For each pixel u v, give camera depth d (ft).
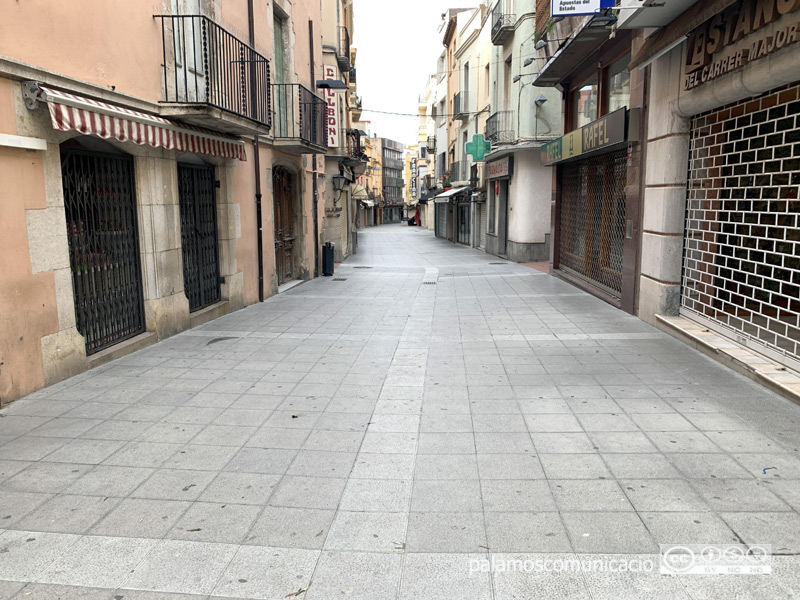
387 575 8.56
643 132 27.45
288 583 8.40
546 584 8.30
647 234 26.84
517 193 63.10
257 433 14.07
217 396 16.92
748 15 17.07
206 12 27.63
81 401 16.38
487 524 9.89
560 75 43.29
